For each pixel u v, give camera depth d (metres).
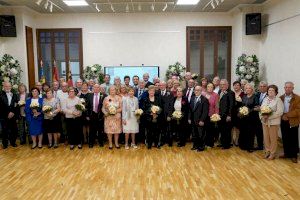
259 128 6.66
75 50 10.38
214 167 5.63
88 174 5.31
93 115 6.96
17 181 5.03
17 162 6.01
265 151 6.23
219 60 10.41
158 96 6.96
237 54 9.77
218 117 6.46
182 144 7.07
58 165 5.80
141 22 10.28
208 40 10.34
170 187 4.73
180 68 9.83
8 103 7.04
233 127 7.06
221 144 7.02
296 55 6.95
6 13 9.03
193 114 6.73
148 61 10.36
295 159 5.86
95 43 10.33
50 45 10.33
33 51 10.08
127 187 4.74
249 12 9.17
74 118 6.85
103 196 4.42
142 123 7.25
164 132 7.21
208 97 6.85
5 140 7.05
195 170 5.48
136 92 7.54
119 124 6.84
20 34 9.15
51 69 10.41
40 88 7.79
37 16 10.18
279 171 5.38
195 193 4.50
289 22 7.31
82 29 10.28
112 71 10.08
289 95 5.96
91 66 10.10
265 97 6.18
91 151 6.73
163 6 9.27
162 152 6.61
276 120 5.93
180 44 10.35
